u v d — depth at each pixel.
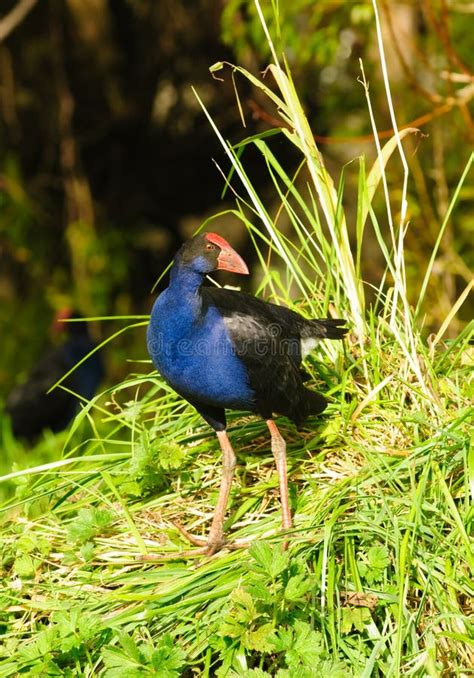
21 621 6.39
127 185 22.11
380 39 7.52
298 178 19.83
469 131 12.84
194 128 20.66
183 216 22.67
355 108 16.64
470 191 13.84
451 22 15.12
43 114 20.70
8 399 15.37
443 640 5.99
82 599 6.38
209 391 6.86
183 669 5.92
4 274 20.83
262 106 19.34
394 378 7.42
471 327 7.69
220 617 5.96
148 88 20.69
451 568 6.12
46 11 19.86
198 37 19.75
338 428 7.24
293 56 17.75
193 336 6.72
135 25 20.16
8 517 7.59
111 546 6.77
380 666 5.78
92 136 21.12
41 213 20.66
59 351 15.26
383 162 7.62
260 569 5.82
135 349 19.42
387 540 6.13
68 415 15.30
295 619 5.84
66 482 7.38
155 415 8.84
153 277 22.52
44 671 5.85
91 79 20.61
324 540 6.00
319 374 7.96
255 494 7.16
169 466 7.18
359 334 7.80
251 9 14.00
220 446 7.48
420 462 6.59
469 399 7.27
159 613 6.04
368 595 5.96
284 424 7.69
